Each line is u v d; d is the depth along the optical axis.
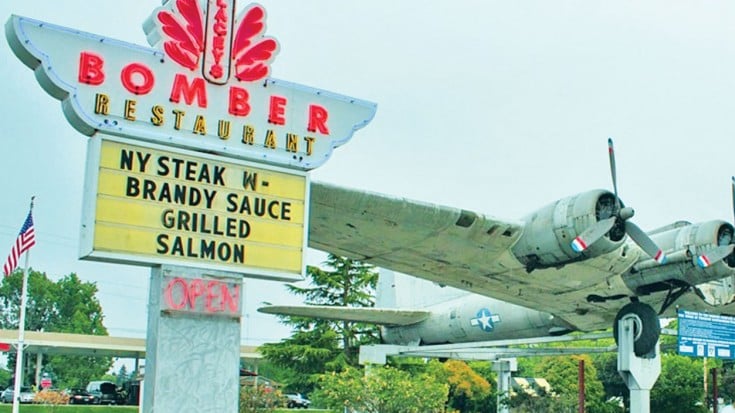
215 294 10.47
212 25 10.85
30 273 68.81
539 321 24.56
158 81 10.40
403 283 31.41
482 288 21.36
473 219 17.44
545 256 18.05
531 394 29.45
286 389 45.56
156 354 10.09
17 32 9.55
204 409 10.24
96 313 70.25
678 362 40.06
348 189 15.75
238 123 10.87
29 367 64.50
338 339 35.69
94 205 9.88
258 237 10.81
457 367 36.84
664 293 20.69
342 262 36.41
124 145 10.13
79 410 31.61
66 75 9.82
